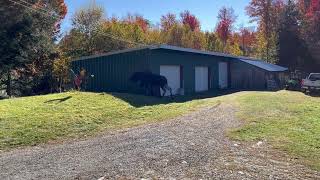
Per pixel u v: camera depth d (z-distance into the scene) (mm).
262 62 47844
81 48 49750
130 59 27984
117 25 56500
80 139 11602
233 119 15766
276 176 7980
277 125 14609
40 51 31078
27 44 29984
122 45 52031
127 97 22250
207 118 15930
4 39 29062
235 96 27609
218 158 9297
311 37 56094
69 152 9672
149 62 27219
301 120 16078
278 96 28344
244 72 42125
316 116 17469
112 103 19438
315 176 8117
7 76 30781
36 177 7457
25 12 29750
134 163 8578
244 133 12758
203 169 8273
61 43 50188
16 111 15336
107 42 51406
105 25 55625
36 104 17453
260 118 16219
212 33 73562
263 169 8484
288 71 53219
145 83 27141
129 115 16281
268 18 63156
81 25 52000
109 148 10125
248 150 10352
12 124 13008
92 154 9430
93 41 51281
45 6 33094
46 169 8031
